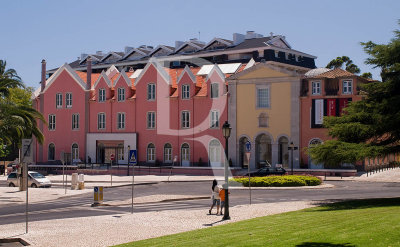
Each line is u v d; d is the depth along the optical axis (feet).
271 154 207.10
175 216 81.15
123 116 241.76
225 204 76.38
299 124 199.72
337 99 191.93
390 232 48.70
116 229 67.62
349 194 115.85
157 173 215.72
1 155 221.25
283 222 63.87
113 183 165.48
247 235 53.98
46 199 119.03
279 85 204.13
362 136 98.37
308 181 144.05
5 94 129.29
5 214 92.02
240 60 302.04
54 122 261.03
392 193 116.26
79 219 79.66
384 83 97.19
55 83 261.24
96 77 267.59
